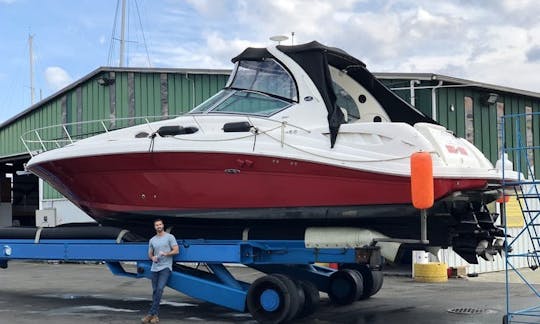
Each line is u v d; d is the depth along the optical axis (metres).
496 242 7.03
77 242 8.38
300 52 7.23
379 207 6.53
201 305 9.02
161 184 7.38
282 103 7.21
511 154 15.18
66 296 10.10
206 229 7.79
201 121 7.37
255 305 7.22
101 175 7.72
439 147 6.54
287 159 6.79
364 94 8.30
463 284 11.66
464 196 6.53
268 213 6.97
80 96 17.38
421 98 13.32
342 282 8.95
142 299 9.73
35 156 8.44
